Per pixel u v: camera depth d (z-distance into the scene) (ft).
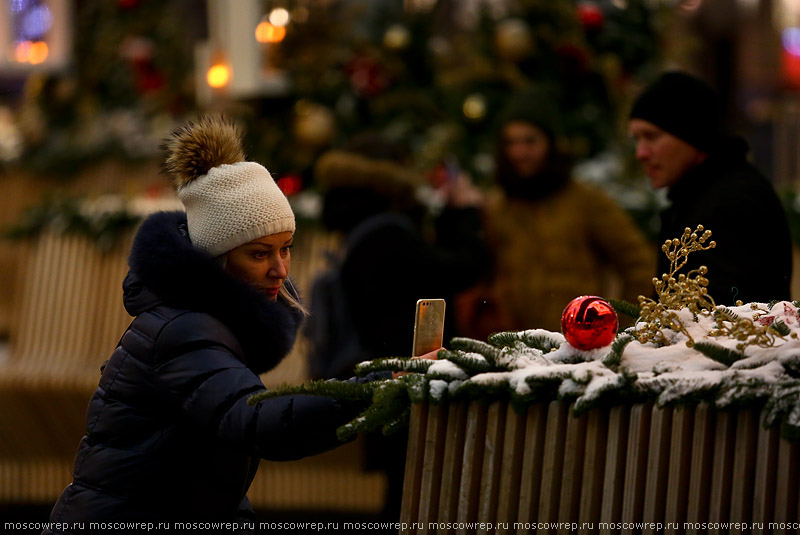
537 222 42.96
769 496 15.38
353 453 53.93
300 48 59.41
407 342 39.86
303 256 53.21
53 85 72.59
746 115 74.79
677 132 29.50
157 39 68.49
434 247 40.65
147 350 20.97
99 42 71.00
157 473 21.18
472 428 17.49
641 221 50.21
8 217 71.61
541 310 42.52
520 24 57.31
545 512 16.79
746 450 15.60
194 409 20.22
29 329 56.85
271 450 19.42
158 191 60.54
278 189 22.65
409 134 58.13
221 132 22.40
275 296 22.85
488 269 41.88
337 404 19.16
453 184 43.98
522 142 42.80
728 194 28.17
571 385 16.70
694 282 18.75
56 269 57.06
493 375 17.24
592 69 57.57
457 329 42.60
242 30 58.39
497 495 17.34
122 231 56.34
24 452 57.16
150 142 69.41
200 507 21.45
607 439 16.60
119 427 21.20
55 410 55.21
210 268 21.17
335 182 40.73
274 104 59.72
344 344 40.27
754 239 27.61
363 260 39.75
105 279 56.34
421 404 18.07
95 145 70.44
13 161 72.38
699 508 15.80
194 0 68.03
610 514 16.39
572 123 56.70
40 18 72.33
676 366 16.96
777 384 15.46
